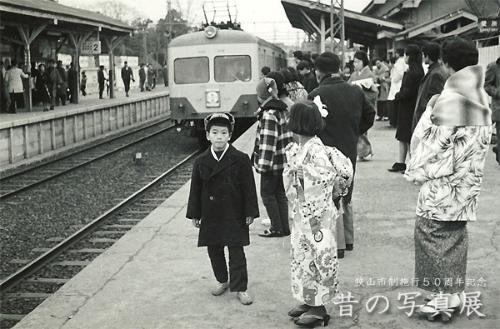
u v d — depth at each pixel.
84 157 17.58
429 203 4.30
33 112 20.81
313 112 4.30
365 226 6.97
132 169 15.30
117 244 6.53
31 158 16.73
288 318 4.57
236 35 17.91
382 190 8.81
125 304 4.88
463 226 4.38
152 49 70.88
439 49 8.08
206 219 4.91
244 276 4.87
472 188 4.25
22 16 19.73
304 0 25.06
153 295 5.07
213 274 5.57
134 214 10.13
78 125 20.84
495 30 14.97
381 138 14.48
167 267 5.77
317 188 4.25
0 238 8.88
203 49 17.84
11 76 20.17
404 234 6.63
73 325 4.49
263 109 6.37
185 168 15.12
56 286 6.70
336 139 5.64
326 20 27.72
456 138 4.18
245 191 4.89
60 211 10.66
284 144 6.39
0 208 10.92
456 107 4.15
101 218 9.40
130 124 27.28
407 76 9.55
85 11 29.19
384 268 5.54
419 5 31.09
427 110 4.31
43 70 23.67
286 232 6.74
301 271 4.33
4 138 15.48
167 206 8.23
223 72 17.86
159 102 33.31
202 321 4.54
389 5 37.56
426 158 4.23
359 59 11.42
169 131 24.81
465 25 24.20
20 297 6.34
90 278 5.49
